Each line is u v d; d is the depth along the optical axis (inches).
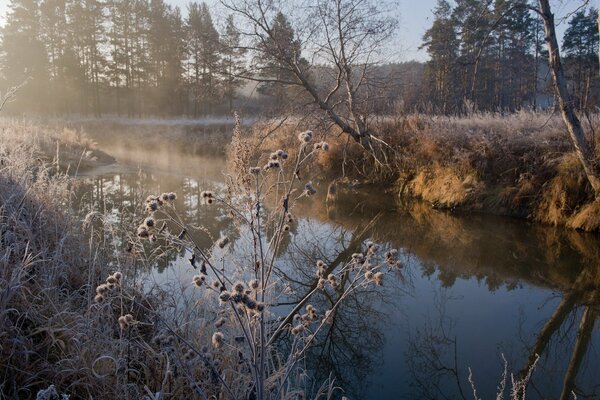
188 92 1544.0
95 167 644.1
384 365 173.2
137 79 1707.7
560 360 179.0
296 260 283.3
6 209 171.5
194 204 411.2
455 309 221.5
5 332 113.4
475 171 425.1
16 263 141.6
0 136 347.6
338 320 207.6
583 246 306.5
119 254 196.2
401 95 635.5
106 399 112.7
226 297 82.5
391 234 347.3
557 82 331.6
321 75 558.3
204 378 122.0
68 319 133.5
